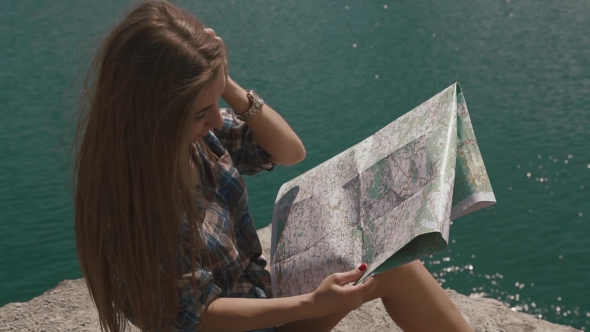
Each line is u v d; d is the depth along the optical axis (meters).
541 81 16.78
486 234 11.27
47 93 15.70
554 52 18.66
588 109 15.11
